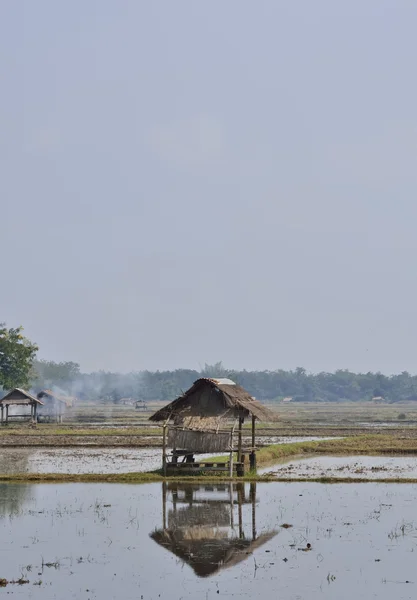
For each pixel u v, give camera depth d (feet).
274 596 191.72
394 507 312.29
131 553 234.58
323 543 246.27
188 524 278.67
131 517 292.20
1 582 203.00
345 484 384.47
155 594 194.08
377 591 194.49
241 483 389.80
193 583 203.21
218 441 409.28
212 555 232.12
